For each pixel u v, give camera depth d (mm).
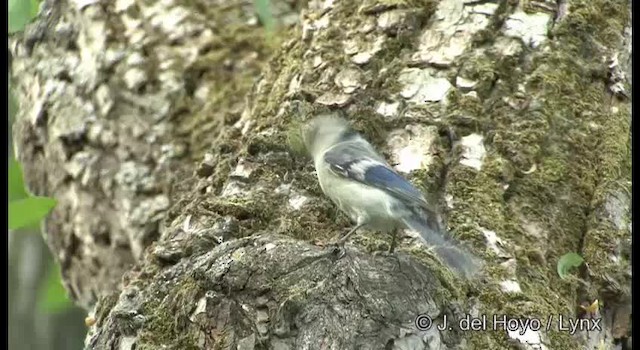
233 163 8914
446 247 7051
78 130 11312
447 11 9320
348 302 6797
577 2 9398
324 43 9422
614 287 8023
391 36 9258
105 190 11211
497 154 8383
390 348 6734
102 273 11445
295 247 7184
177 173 11008
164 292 7422
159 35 11461
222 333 6922
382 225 7414
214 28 11531
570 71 9000
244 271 7012
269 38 11508
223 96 11195
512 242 7848
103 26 11484
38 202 10430
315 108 8797
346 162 7492
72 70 11539
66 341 14023
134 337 7297
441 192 8156
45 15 11828
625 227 8352
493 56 8984
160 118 11211
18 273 14266
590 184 8430
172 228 8586
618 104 9078
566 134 8633
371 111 8672
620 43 9359
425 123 8516
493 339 7129
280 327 6805
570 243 8156
